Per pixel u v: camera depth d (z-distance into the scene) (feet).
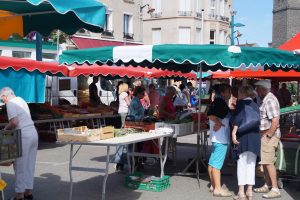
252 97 23.49
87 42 104.47
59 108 50.06
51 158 36.63
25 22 20.61
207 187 26.86
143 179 26.27
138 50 25.63
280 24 133.90
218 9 164.55
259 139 22.82
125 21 122.31
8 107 21.91
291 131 32.19
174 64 34.58
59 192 25.39
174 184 27.63
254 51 24.70
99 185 27.17
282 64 26.89
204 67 33.96
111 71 50.98
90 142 21.18
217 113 24.18
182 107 50.78
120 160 30.27
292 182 28.22
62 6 14.93
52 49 86.28
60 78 66.64
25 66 40.40
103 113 53.62
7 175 29.84
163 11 156.25
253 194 25.16
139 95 33.27
